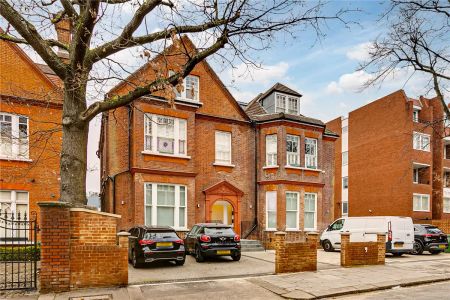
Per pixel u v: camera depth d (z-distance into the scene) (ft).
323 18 26.71
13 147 49.60
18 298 26.11
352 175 119.03
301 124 69.15
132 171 54.54
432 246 61.82
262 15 25.58
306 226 68.85
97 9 26.18
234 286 31.73
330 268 41.88
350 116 122.31
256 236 66.64
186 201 57.98
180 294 28.73
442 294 30.55
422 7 29.09
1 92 49.26
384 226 57.93
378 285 33.40
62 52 58.18
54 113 52.08
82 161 30.01
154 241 39.83
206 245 44.37
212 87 65.36
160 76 24.73
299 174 68.18
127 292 28.35
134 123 54.95
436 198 105.40
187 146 59.11
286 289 31.09
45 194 50.62
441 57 31.07
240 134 67.56
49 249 27.81
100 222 29.55
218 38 26.43
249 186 67.77
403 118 103.04
